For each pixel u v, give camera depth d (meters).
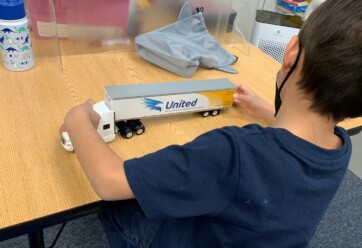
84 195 0.62
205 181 0.51
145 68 1.06
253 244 0.55
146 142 0.77
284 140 0.52
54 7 0.97
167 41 1.04
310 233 0.58
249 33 1.32
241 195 0.51
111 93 0.75
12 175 0.63
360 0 0.49
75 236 1.39
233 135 0.53
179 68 1.03
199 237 0.61
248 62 1.20
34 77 0.92
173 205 0.52
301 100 0.55
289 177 0.51
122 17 1.08
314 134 0.56
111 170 0.56
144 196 0.52
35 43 0.99
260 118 0.91
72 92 0.89
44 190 0.62
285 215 0.53
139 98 0.76
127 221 0.76
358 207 1.80
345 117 0.55
